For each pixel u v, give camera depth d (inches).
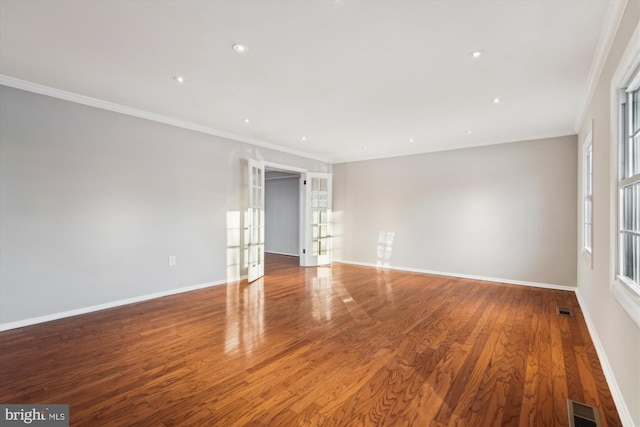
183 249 177.9
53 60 104.6
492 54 98.2
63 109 133.3
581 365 93.2
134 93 133.4
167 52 99.0
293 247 340.2
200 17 80.8
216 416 69.9
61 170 133.1
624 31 71.5
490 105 143.5
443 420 68.7
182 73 113.7
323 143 223.6
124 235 153.1
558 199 187.8
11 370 89.4
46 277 129.0
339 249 288.8
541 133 190.1
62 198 133.4
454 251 224.8
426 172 239.0
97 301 143.9
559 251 187.0
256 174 212.7
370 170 269.4
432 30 85.7
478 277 214.8
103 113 145.6
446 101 138.7
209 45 94.7
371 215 268.5
